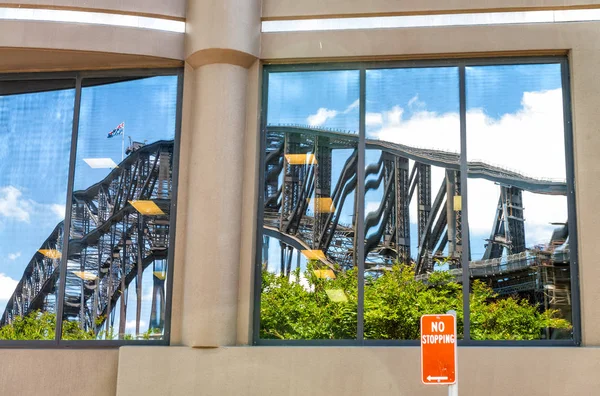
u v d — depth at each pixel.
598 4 9.48
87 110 10.26
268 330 9.44
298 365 9.04
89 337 9.72
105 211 9.99
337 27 9.89
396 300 9.36
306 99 9.94
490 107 9.63
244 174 9.67
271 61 10.00
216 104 9.63
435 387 8.88
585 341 8.87
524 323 9.12
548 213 9.32
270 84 10.02
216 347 9.12
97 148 10.16
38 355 9.55
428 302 9.30
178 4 10.08
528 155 9.48
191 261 9.38
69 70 10.38
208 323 9.15
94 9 9.93
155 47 9.95
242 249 9.49
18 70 10.44
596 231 9.04
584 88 9.35
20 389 9.49
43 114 10.38
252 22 9.86
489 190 9.45
